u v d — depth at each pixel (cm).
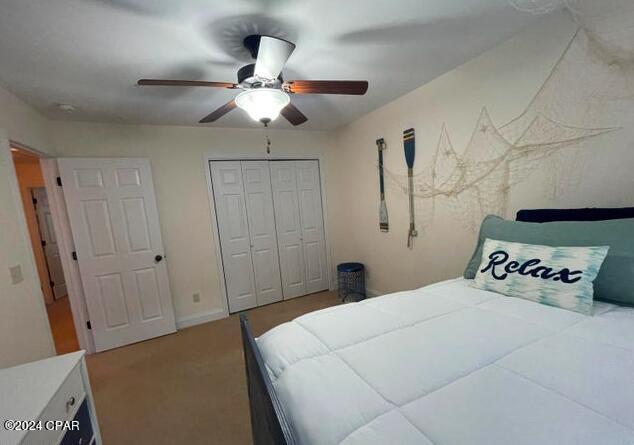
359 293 349
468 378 83
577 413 67
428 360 93
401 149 279
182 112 258
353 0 132
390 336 110
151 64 173
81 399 117
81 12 124
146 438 162
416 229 274
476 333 108
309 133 369
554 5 152
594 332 102
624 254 119
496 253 154
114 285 273
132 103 229
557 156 167
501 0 143
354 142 346
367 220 341
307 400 80
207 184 317
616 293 120
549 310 121
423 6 141
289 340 113
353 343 108
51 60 159
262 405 92
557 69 162
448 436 63
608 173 149
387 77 223
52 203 256
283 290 370
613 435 61
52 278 423
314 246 385
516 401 73
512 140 188
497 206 202
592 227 133
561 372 82
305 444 70
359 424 69
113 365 243
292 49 131
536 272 133
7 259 154
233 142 327
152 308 289
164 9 126
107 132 272
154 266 289
